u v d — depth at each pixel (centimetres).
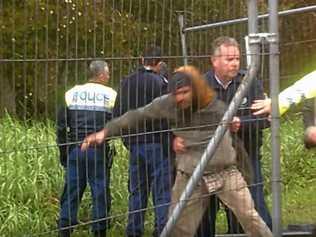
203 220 669
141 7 617
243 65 679
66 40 557
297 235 736
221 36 695
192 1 674
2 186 857
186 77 617
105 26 588
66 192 750
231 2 722
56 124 670
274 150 641
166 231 620
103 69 701
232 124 618
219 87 670
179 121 621
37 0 539
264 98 643
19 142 629
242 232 718
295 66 737
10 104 574
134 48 615
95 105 679
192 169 623
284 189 972
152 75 654
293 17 805
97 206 753
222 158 627
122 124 614
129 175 757
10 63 528
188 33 660
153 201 729
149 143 675
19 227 844
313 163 1060
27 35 532
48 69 548
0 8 527
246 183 650
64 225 751
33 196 866
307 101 628
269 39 625
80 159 695
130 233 753
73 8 564
